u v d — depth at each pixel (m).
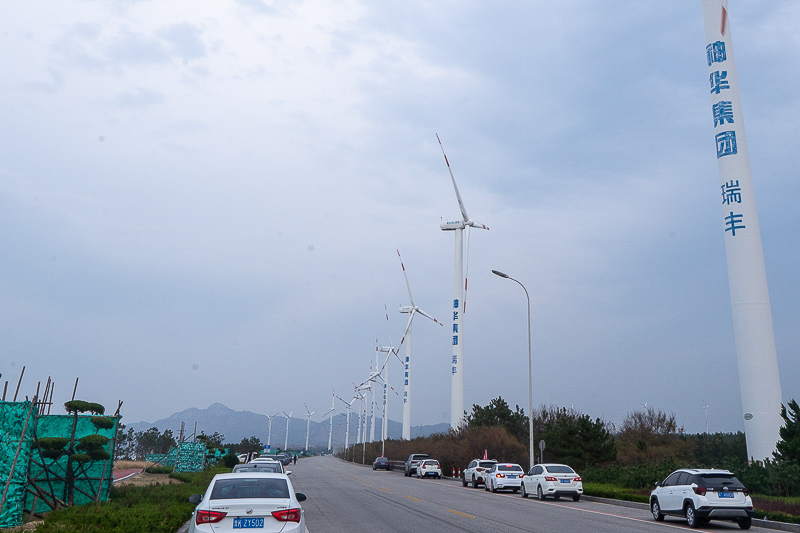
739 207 38.19
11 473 13.94
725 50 40.41
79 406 18.52
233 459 55.91
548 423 61.59
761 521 19.20
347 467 79.00
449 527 16.47
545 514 20.62
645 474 32.00
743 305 37.22
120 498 19.91
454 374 74.81
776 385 35.97
